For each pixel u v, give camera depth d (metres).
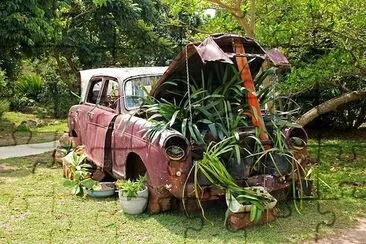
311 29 6.95
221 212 4.66
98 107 5.93
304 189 4.98
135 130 4.85
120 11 14.72
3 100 13.46
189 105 4.66
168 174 4.36
